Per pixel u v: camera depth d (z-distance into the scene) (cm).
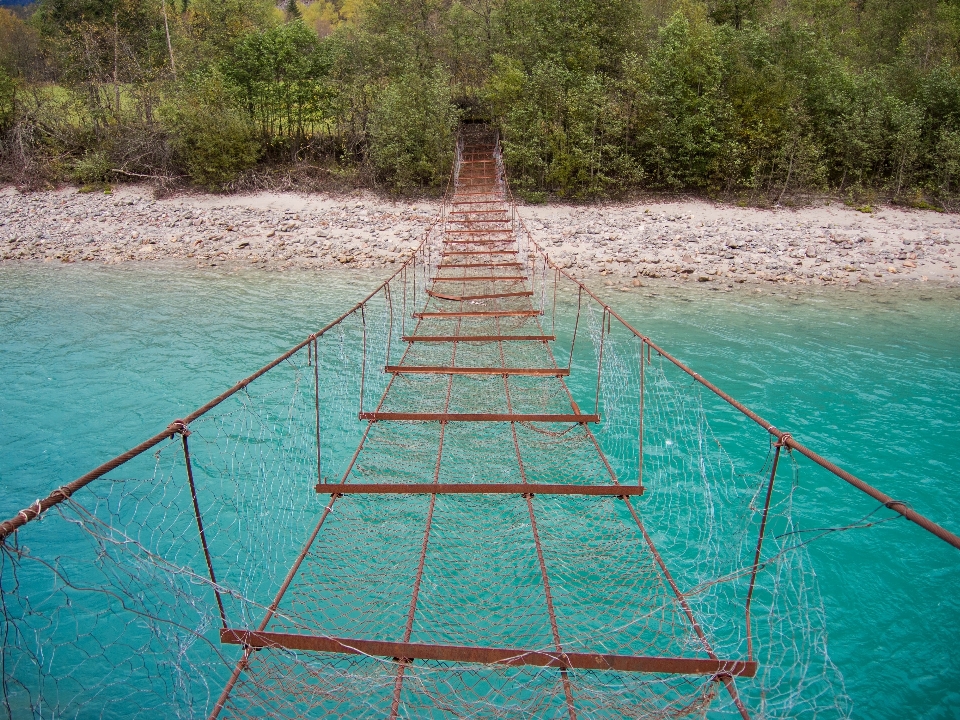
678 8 3606
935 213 2645
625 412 1041
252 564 676
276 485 838
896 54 3597
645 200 2778
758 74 2844
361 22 3934
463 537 677
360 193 2845
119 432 1034
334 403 1099
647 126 2817
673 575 654
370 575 615
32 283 1914
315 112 3059
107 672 563
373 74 3109
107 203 2739
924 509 812
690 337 1467
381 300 1702
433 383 1070
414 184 2866
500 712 464
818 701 524
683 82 2817
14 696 540
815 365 1304
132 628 611
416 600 546
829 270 2042
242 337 1460
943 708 525
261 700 454
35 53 3719
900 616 629
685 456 919
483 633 535
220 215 2634
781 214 2620
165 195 2827
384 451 865
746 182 2733
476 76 3522
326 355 1321
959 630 609
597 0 3067
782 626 606
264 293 1811
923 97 2881
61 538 764
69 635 603
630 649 518
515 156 2767
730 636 574
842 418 1069
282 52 3003
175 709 519
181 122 2856
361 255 2203
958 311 1681
